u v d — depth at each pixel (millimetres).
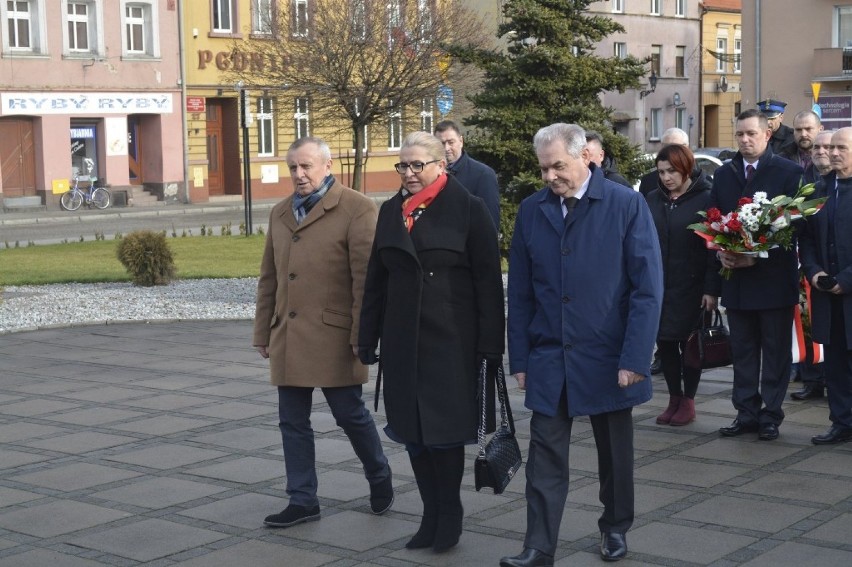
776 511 6840
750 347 8633
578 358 5891
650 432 8859
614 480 6035
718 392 10344
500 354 6113
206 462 8172
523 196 16109
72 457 8352
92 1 42188
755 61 48938
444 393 6066
